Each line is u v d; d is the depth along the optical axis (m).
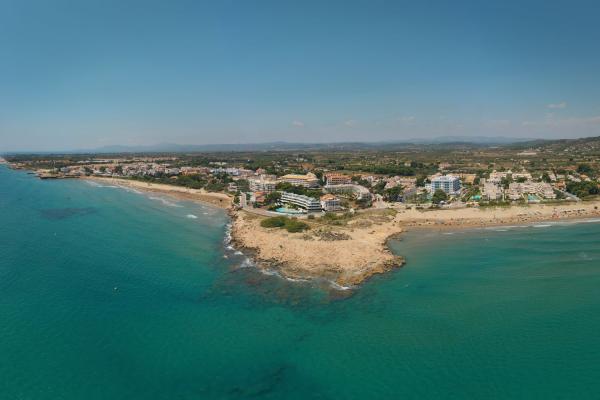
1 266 120.50
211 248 144.00
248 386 67.62
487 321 88.88
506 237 161.12
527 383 68.50
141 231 170.50
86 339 80.19
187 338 81.31
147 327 85.25
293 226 160.62
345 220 185.50
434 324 87.56
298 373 71.12
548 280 112.19
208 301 98.19
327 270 117.94
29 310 91.81
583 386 67.56
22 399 63.19
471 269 122.00
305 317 90.62
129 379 68.56
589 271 118.81
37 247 141.88
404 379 69.69
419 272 119.44
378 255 129.88
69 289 104.00
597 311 92.94
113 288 105.12
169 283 108.88
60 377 68.50
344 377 70.19
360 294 102.88
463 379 69.69
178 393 65.62
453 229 176.88
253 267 121.88
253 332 84.00
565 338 81.81
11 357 73.56
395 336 82.81
